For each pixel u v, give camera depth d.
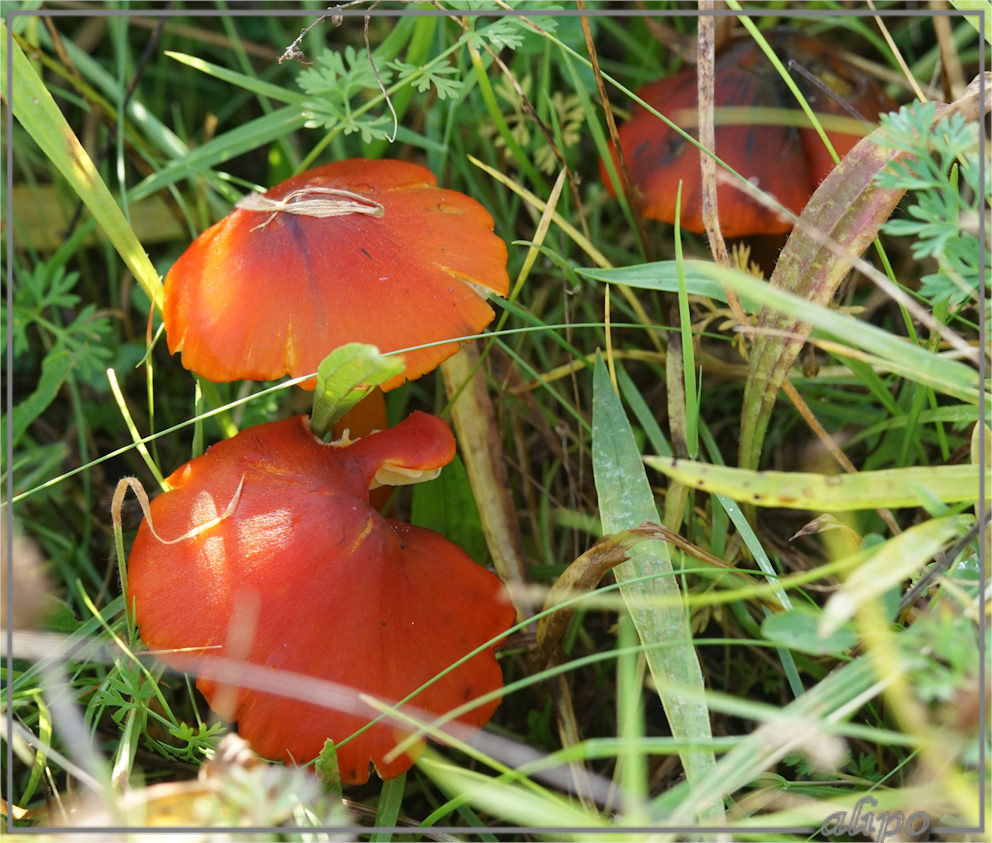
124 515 0.31
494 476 0.30
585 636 0.30
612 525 0.27
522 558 0.30
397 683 0.26
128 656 0.27
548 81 0.32
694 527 0.29
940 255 0.25
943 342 0.29
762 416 0.28
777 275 0.27
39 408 0.31
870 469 0.31
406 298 0.27
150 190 0.31
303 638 0.26
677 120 0.31
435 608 0.27
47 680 0.27
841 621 0.23
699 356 0.29
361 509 0.27
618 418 0.28
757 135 0.30
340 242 0.27
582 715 0.30
